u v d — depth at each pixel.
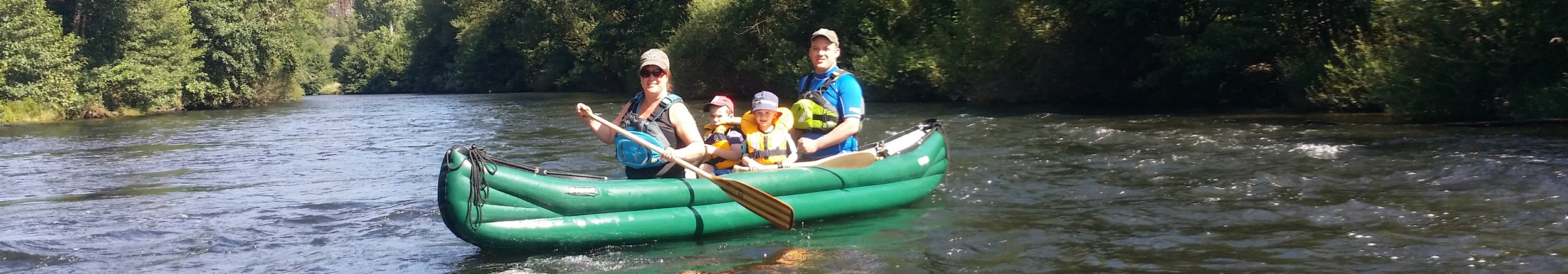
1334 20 14.09
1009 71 17.58
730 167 5.38
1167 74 15.58
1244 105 15.36
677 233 4.86
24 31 20.86
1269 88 14.94
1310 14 14.26
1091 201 5.96
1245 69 14.95
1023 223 5.26
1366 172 6.76
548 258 4.56
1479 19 10.27
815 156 5.67
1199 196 6.02
